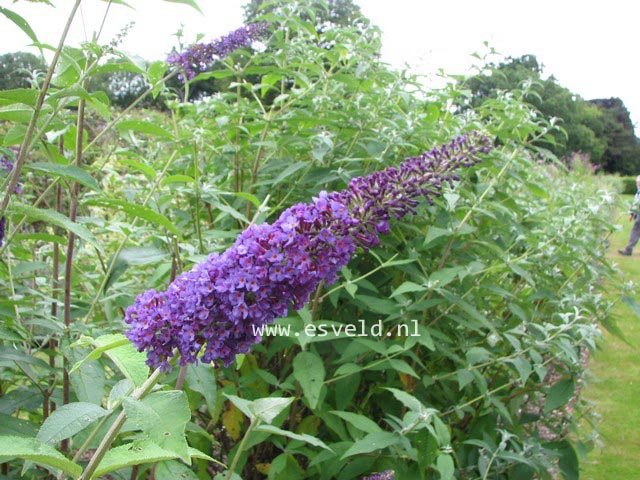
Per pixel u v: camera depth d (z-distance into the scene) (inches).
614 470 182.1
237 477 84.7
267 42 149.6
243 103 158.1
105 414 58.4
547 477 140.9
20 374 103.1
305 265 59.6
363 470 111.5
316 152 129.5
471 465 137.1
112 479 97.4
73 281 125.9
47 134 95.7
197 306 58.1
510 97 175.0
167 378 106.0
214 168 163.6
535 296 153.4
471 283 143.3
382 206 64.6
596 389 236.1
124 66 82.4
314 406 105.2
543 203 208.2
